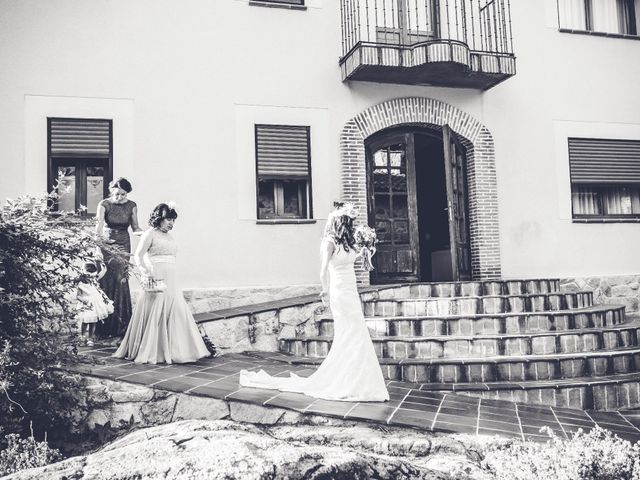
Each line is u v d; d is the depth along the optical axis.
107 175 8.01
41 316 4.40
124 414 4.74
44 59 7.79
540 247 9.62
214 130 8.39
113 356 5.95
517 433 4.19
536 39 9.95
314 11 8.95
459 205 9.29
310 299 7.98
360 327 4.99
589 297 7.79
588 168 10.01
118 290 6.65
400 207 9.32
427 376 5.79
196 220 8.22
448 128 8.70
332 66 8.97
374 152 9.31
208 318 6.97
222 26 8.52
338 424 4.27
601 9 10.52
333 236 5.04
